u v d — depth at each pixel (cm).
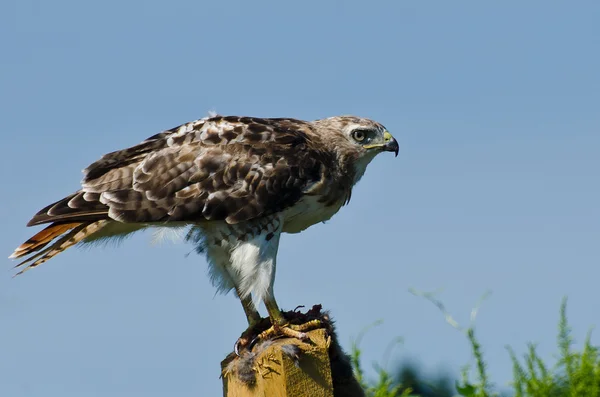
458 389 1190
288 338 912
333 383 997
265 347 896
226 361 987
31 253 1158
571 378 1150
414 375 1250
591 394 1137
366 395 1119
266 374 865
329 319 1042
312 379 857
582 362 1154
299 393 851
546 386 1160
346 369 992
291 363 852
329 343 889
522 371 1180
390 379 1223
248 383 890
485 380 1187
